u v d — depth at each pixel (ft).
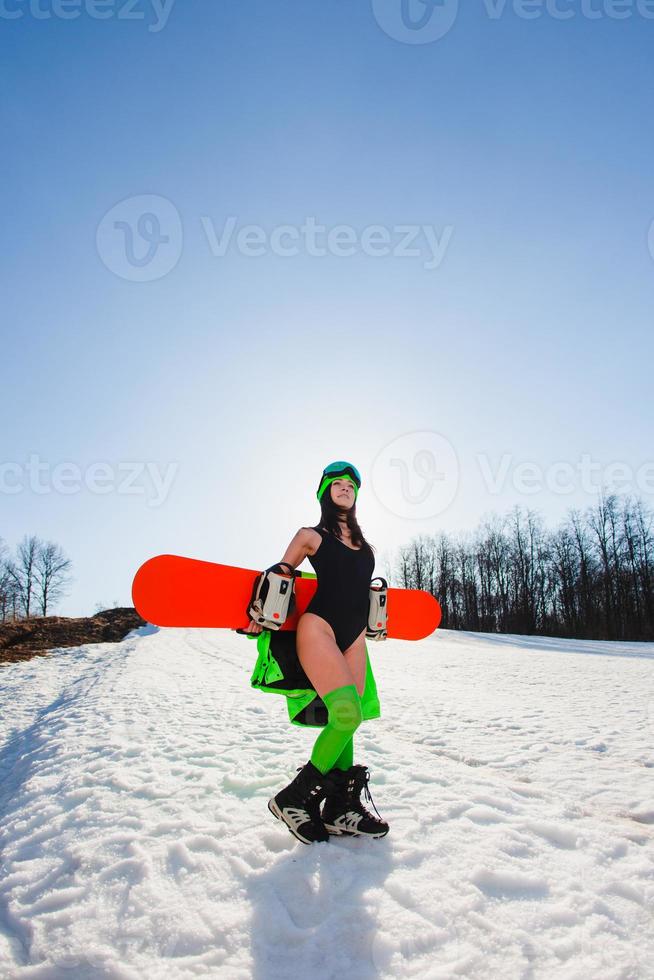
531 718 18.57
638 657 50.65
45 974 5.39
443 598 173.68
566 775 11.43
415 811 8.82
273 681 7.95
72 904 6.58
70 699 24.80
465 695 24.75
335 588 8.05
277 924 5.89
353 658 8.30
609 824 8.50
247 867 7.02
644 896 6.42
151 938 5.81
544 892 6.52
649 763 12.43
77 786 10.59
